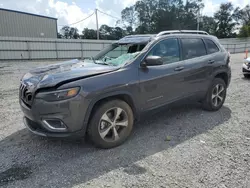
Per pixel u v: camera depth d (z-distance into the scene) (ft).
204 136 11.80
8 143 11.01
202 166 8.95
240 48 125.59
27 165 9.08
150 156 9.73
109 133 10.51
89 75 9.68
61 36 184.34
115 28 206.18
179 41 13.43
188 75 13.34
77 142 11.04
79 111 9.14
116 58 12.34
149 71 11.39
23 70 42.75
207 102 15.38
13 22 83.20
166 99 12.42
